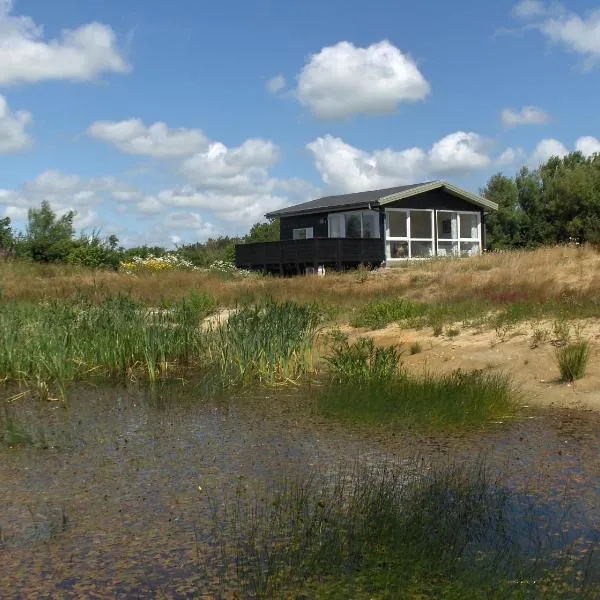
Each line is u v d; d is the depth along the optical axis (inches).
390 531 230.1
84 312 597.0
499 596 193.3
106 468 310.0
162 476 297.9
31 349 518.3
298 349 507.2
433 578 204.1
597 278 722.2
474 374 430.6
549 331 514.6
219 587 206.1
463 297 697.6
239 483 286.8
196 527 245.3
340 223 1293.1
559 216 1776.6
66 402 441.1
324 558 217.0
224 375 498.9
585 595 193.9
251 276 1144.2
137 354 540.1
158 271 1206.3
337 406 396.5
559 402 398.9
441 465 300.7
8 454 332.8
